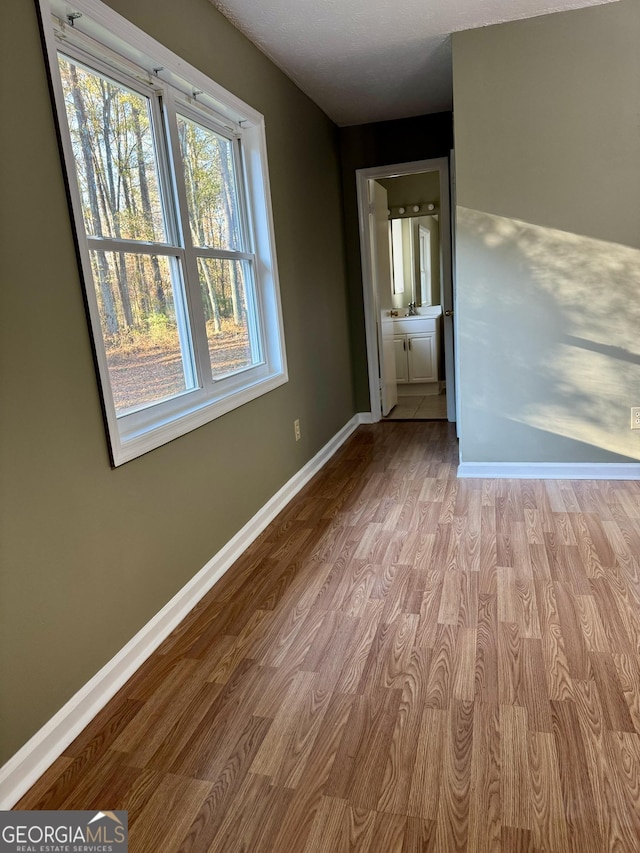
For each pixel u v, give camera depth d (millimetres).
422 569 2473
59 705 1618
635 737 1507
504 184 3158
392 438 4691
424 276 6930
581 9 2891
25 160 1507
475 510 3053
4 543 1443
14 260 1471
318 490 3561
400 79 3678
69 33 1755
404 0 2645
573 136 3029
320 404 4121
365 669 1858
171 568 2193
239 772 1492
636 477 3330
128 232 2076
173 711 1730
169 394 2314
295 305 3619
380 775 1449
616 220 3064
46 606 1577
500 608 2133
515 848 1236
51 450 1594
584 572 2340
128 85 2082
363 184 4801
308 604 2268
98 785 1479
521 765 1444
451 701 1687
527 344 3316
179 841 1311
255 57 3020
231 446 2705
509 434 3459
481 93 3086
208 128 2676
